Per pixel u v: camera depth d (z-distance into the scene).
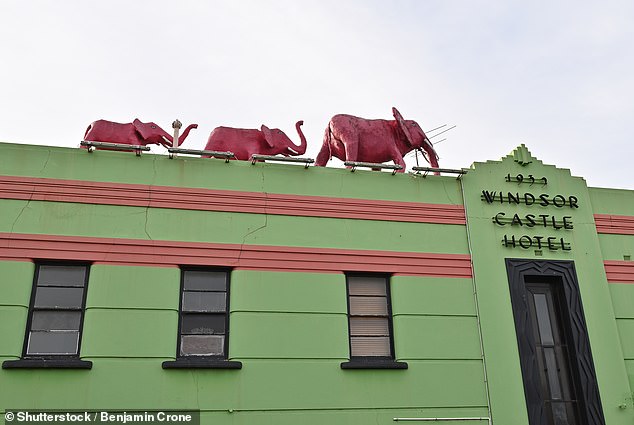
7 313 9.29
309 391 9.95
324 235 10.97
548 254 11.84
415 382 10.41
